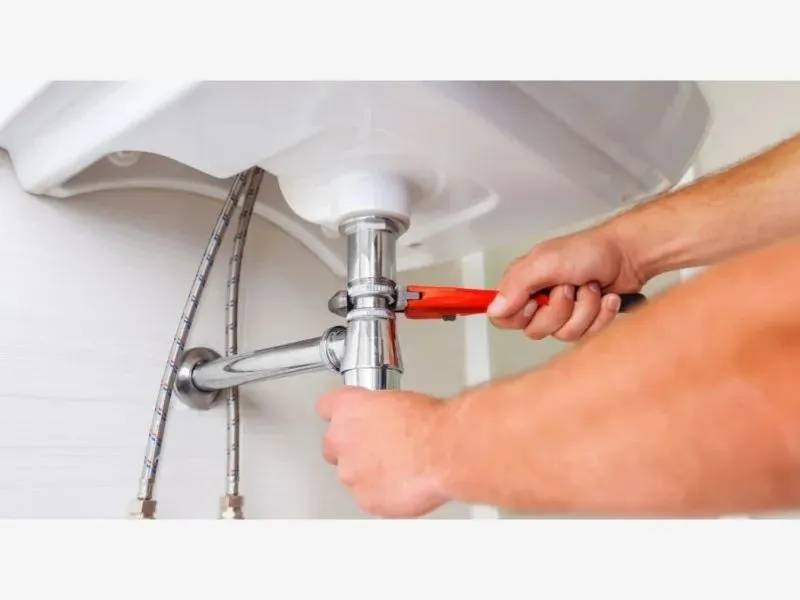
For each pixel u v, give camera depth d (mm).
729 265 236
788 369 204
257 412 641
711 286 233
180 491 571
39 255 521
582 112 438
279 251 683
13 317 502
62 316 526
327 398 417
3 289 500
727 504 222
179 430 577
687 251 547
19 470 491
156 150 445
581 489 252
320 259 717
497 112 403
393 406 367
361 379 456
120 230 569
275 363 516
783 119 778
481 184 491
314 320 700
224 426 608
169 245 598
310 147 432
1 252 503
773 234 525
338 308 480
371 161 452
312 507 668
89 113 437
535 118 424
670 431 225
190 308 536
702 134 536
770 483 210
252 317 649
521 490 275
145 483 494
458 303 500
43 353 513
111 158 548
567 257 518
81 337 534
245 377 544
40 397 507
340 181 472
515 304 514
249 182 592
